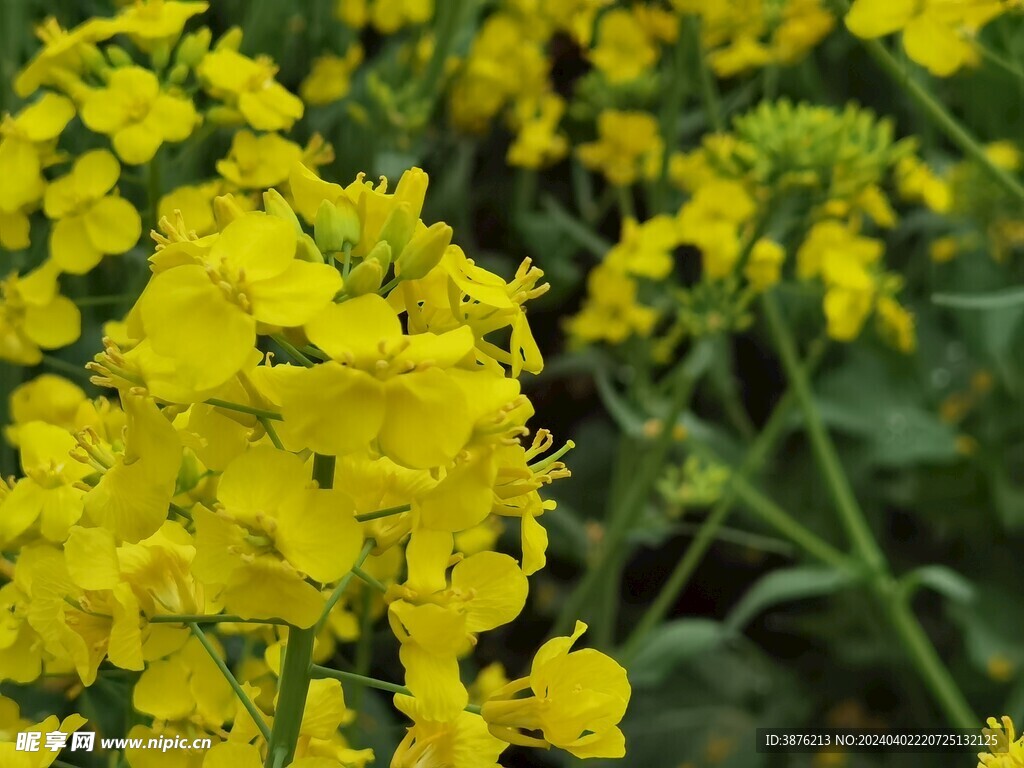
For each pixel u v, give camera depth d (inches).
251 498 4.1
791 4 11.0
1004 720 5.3
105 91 7.2
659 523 11.6
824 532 14.9
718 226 10.4
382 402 4.0
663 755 13.8
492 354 4.6
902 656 14.4
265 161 7.9
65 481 5.7
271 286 4.0
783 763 13.7
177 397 4.2
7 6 8.9
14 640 5.3
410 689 4.3
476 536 8.9
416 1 11.8
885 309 11.1
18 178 7.2
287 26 9.9
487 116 13.4
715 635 10.8
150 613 4.6
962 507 14.7
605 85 13.4
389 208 4.4
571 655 4.6
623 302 11.8
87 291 8.9
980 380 14.7
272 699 5.4
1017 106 11.8
